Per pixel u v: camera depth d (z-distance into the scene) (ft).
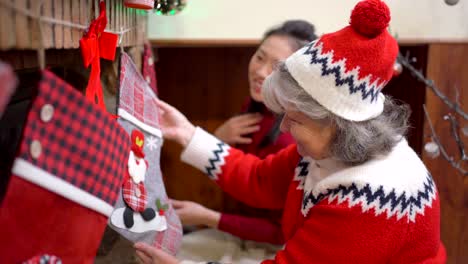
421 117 3.85
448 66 3.76
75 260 1.61
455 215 3.88
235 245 3.62
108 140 1.73
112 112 2.88
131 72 2.53
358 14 1.99
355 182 2.17
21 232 1.38
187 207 3.66
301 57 2.09
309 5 4.04
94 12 1.98
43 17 1.45
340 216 2.15
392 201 2.13
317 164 2.46
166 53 4.57
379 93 2.22
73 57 2.43
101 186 1.69
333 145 2.18
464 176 3.83
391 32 3.93
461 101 3.80
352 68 1.99
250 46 4.33
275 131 3.56
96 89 1.99
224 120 4.71
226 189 3.24
